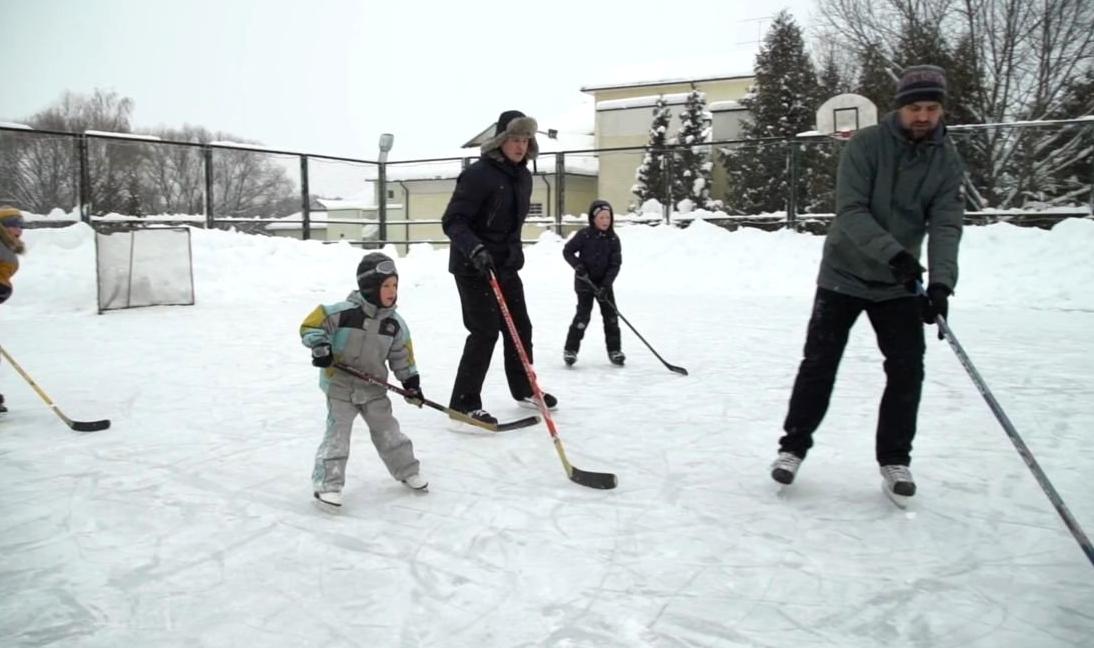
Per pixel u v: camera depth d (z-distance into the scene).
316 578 2.69
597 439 4.37
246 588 2.62
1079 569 2.72
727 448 4.19
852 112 15.69
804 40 23.58
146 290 10.45
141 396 5.41
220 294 11.50
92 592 2.59
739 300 11.63
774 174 14.64
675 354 7.11
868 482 3.62
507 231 4.66
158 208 13.98
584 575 2.70
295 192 15.84
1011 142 13.27
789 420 3.46
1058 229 11.65
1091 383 5.64
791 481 3.38
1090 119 12.41
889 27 21.42
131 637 2.31
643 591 2.58
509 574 2.71
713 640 2.28
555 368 6.50
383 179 16.94
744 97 25.78
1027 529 3.06
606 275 6.42
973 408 4.96
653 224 15.95
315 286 12.60
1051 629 2.34
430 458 4.02
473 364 4.59
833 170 14.21
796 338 8.00
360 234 18.25
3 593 2.58
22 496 3.47
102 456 4.06
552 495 3.48
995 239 11.96
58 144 12.68
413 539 3.01
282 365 6.54
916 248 3.33
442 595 2.56
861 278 3.26
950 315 9.46
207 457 4.06
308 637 2.31
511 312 4.83
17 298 10.04
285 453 4.13
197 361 6.71
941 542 2.95
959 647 2.24
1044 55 19.31
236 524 3.17
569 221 16.28
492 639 2.29
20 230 4.79
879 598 2.53
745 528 3.09
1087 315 9.36
